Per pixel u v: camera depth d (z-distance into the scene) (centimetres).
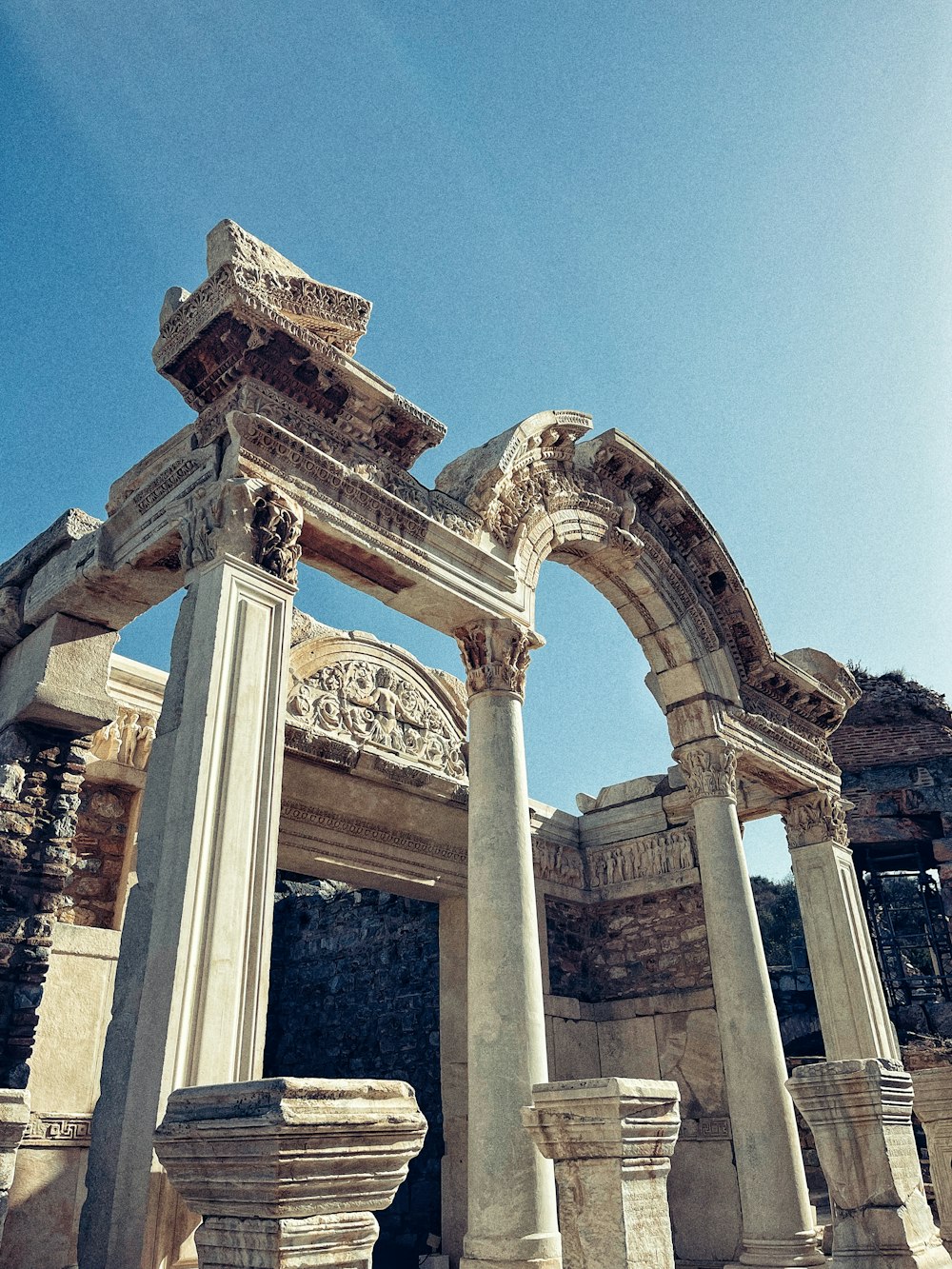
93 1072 858
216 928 611
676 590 1293
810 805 1465
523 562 1028
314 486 815
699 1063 1448
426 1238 1380
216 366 816
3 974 845
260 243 834
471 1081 795
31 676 964
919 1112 888
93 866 1038
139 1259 518
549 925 1562
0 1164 417
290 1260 386
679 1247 1371
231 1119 408
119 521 900
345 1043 1620
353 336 867
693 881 1545
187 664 710
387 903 1641
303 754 1212
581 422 1134
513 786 906
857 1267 685
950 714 2361
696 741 1254
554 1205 761
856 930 1383
